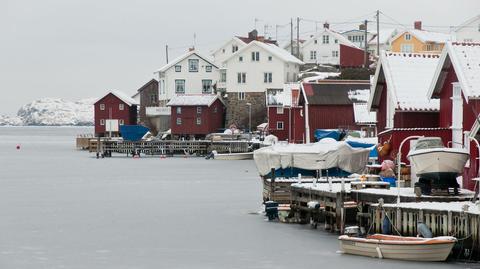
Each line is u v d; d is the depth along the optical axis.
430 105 59.16
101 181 85.69
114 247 43.66
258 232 47.66
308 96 106.12
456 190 41.84
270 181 54.72
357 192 43.78
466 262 35.81
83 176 92.88
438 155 41.31
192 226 50.59
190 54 168.38
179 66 169.00
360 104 98.06
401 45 162.00
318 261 38.78
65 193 72.44
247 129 158.62
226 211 57.97
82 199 67.06
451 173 41.59
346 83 108.38
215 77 168.12
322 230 47.72
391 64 61.59
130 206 61.62
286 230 48.16
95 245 44.28
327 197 46.22
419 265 36.16
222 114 159.88
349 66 167.12
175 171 100.12
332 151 57.62
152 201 65.06
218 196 68.94
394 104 58.94
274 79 158.62
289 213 51.44
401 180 49.84
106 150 137.00
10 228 50.25
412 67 61.66
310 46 189.50
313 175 58.72
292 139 119.94
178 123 154.25
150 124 168.38
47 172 99.88
